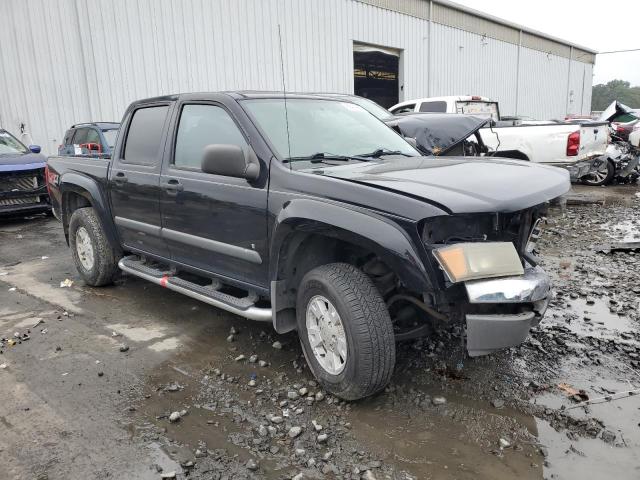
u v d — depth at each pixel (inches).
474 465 104.8
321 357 131.8
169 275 184.4
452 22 973.8
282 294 139.6
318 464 106.3
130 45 538.3
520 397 129.0
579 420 118.5
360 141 165.2
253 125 146.7
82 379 143.6
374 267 129.0
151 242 185.9
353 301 119.3
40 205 390.9
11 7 492.1
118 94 537.3
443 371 142.7
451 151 321.7
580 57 1478.8
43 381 143.0
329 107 174.7
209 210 154.5
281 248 133.7
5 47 494.6
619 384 134.2
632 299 195.0
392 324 128.8
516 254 114.4
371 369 119.0
